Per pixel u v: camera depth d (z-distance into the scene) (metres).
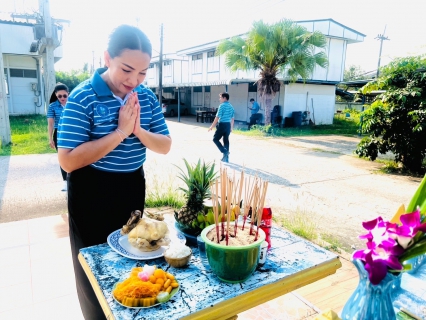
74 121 1.45
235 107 18.39
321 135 13.04
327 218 4.02
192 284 1.16
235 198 1.43
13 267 2.60
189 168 1.58
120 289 1.07
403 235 0.93
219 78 18.17
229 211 1.15
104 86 1.50
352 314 1.06
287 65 12.88
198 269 1.26
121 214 1.69
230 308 1.07
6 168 6.10
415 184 5.73
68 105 1.46
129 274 1.21
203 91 21.48
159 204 4.14
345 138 12.15
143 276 1.12
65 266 2.62
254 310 2.14
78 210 1.62
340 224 3.83
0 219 3.73
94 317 1.69
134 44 1.35
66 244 2.99
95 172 1.58
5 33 14.89
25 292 2.28
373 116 6.90
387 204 4.61
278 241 1.52
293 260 1.34
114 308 1.03
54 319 2.03
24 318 2.03
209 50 18.62
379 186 5.54
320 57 12.41
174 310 1.02
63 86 4.32
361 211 4.30
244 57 12.59
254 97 16.86
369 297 1.02
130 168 1.66
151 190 4.43
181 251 1.28
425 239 0.96
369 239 0.99
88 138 1.52
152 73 26.31
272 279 1.19
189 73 21.25
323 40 12.01
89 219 1.63
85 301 1.69
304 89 15.75
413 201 1.10
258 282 1.17
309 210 4.24
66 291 2.30
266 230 1.38
